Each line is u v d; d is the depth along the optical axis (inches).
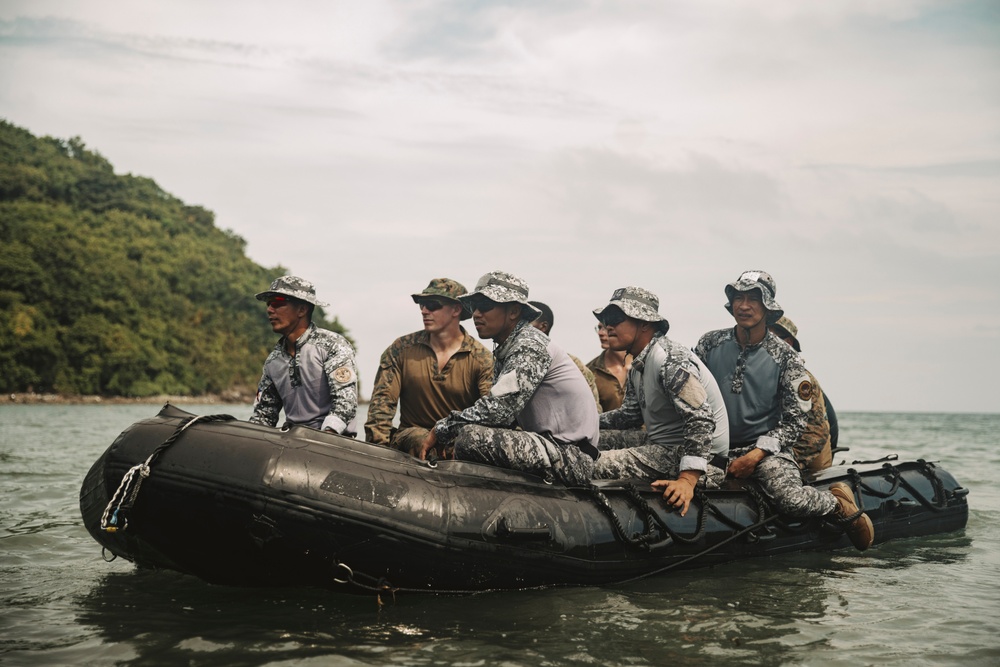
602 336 209.5
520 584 180.1
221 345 5428.2
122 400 4611.2
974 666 141.4
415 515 169.2
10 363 4239.7
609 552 188.4
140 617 160.2
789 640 152.9
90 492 182.7
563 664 138.2
